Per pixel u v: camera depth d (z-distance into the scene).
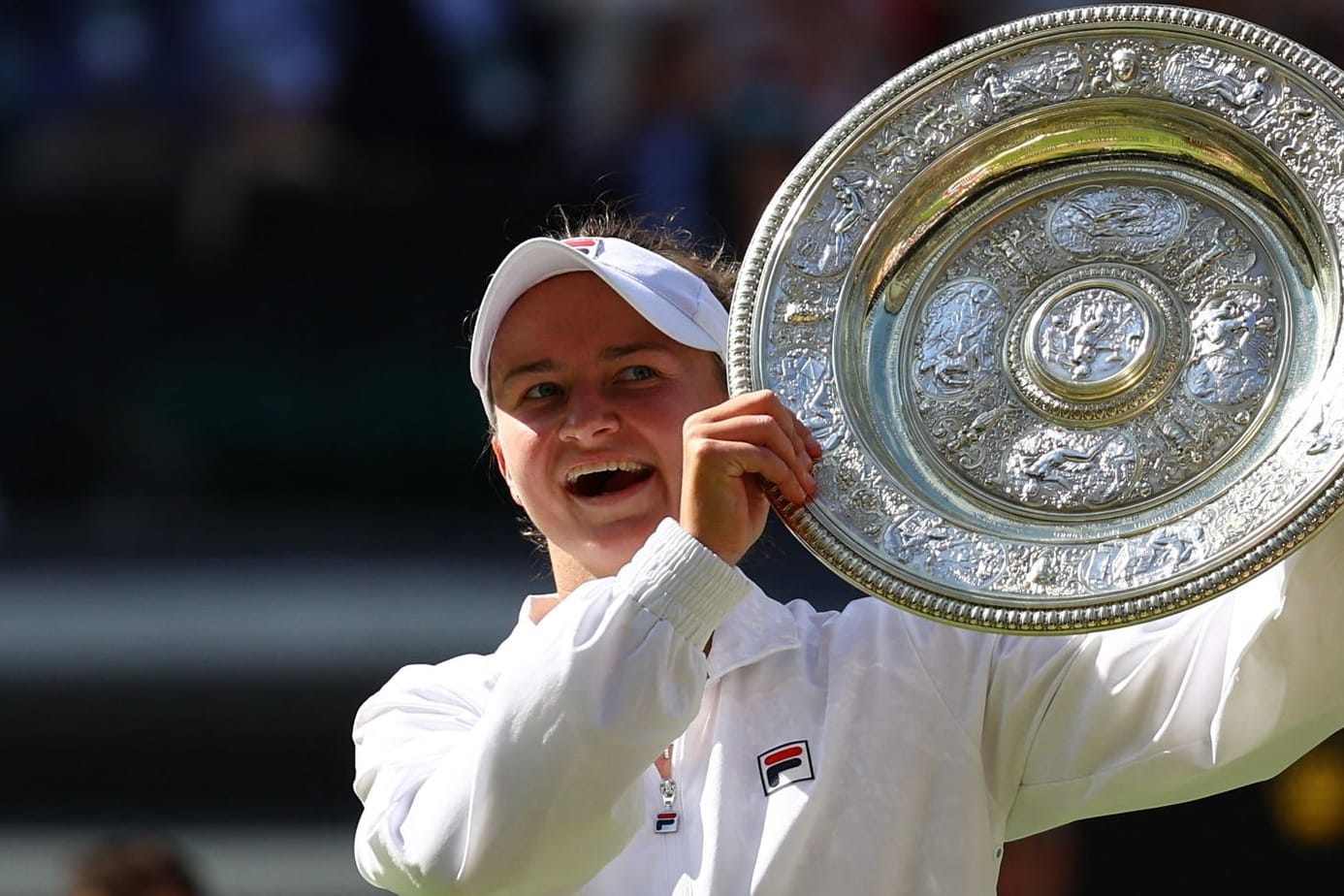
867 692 11.01
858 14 32.78
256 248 32.41
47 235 32.41
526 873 10.12
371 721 11.62
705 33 32.72
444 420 31.66
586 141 32.78
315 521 30.56
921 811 10.83
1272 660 9.96
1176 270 10.33
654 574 10.14
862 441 10.22
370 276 32.41
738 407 10.16
